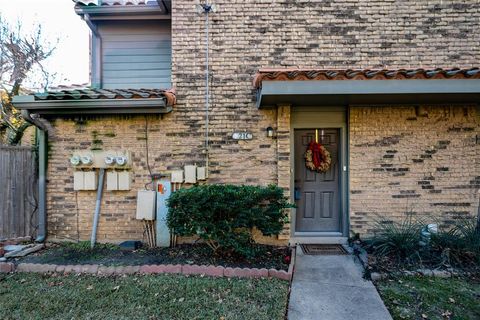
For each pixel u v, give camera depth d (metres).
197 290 3.59
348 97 4.66
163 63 6.64
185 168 5.20
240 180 5.28
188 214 4.23
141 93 4.81
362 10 5.39
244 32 5.40
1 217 5.15
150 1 6.32
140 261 4.39
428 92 4.33
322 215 5.67
